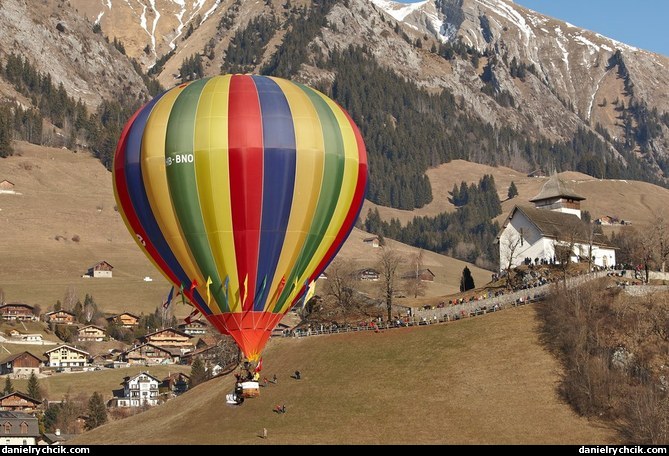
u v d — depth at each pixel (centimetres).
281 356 15462
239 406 13975
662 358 12900
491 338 14225
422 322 15412
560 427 11994
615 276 15250
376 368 14238
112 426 15088
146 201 8850
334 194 9012
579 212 19462
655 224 19388
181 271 8931
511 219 17600
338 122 9169
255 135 8662
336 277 18012
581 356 13025
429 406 12950
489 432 12056
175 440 13175
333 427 12825
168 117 8850
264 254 8750
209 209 8638
